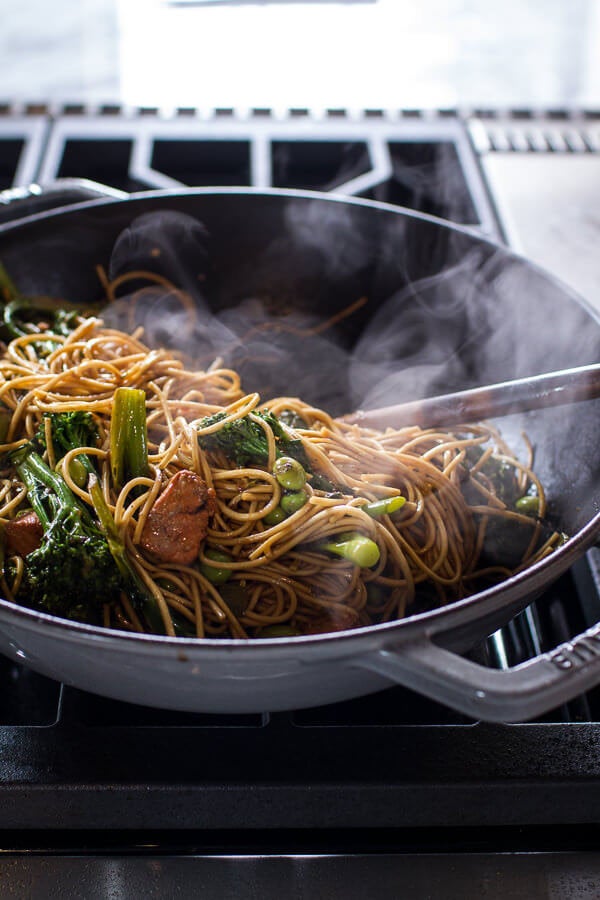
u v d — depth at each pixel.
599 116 0.94
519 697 0.42
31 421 0.58
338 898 0.49
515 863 0.51
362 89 1.09
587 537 0.48
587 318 0.58
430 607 0.57
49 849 0.51
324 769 0.51
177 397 0.62
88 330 0.64
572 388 0.54
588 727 0.52
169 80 1.10
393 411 0.59
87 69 1.11
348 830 0.52
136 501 0.53
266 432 0.55
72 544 0.51
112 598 0.51
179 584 0.53
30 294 0.68
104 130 0.87
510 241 0.79
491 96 1.08
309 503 0.54
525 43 1.19
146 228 0.68
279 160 0.88
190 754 0.51
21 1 1.24
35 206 0.71
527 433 0.64
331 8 1.25
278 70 1.12
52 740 0.51
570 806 0.51
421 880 0.50
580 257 0.78
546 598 0.62
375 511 0.54
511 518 0.60
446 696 0.43
